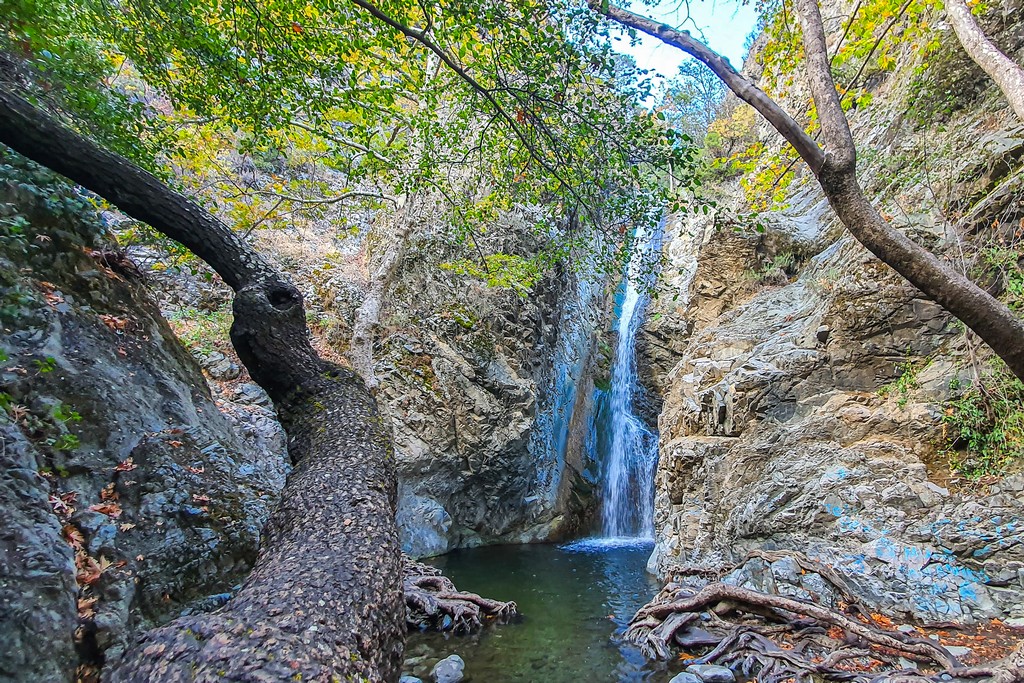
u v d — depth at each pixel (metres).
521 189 6.02
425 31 4.36
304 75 5.76
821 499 6.98
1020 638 4.91
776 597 5.79
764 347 10.09
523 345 14.65
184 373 4.76
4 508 2.39
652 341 17.22
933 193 7.89
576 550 12.60
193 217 3.30
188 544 3.19
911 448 7.07
